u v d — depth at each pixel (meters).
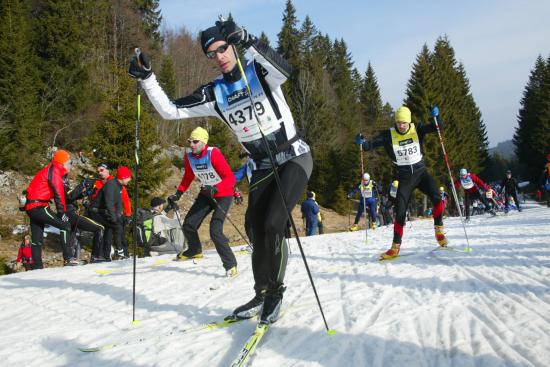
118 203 7.34
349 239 8.02
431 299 3.05
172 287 4.14
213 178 4.95
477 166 45.47
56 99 24.38
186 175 5.57
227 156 24.45
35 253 6.15
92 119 24.58
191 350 2.40
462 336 2.31
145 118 14.85
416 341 2.29
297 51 44.78
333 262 5.07
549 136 46.47
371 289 3.48
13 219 16.33
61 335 2.83
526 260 4.33
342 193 31.56
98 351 2.49
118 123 14.36
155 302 3.58
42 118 23.42
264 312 2.53
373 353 2.17
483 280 3.57
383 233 9.12
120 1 35.78
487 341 2.21
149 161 14.84
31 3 28.17
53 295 4.06
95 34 31.70
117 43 35.41
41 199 6.11
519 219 10.74
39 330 2.97
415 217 30.47
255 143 2.74
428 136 34.38
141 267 5.52
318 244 7.25
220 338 2.55
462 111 46.84
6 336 2.86
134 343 2.58
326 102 40.41
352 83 56.16
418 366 2.00
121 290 4.12
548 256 4.49
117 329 2.92
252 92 2.65
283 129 2.72
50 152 23.25
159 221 8.95
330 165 35.53
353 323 2.62
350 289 3.52
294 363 2.12
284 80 2.56
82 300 3.81
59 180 6.16
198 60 42.81
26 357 2.47
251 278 4.37
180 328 2.83
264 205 2.72
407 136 5.19
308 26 52.12
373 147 5.40
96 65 29.16
